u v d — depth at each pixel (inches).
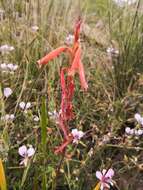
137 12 19.9
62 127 10.3
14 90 15.7
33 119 14.2
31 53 17.7
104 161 14.4
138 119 14.5
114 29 20.6
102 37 21.7
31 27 19.0
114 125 15.0
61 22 20.8
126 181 14.1
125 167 13.8
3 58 17.6
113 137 14.6
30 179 13.0
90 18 25.0
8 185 12.8
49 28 19.6
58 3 21.5
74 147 14.4
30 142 13.7
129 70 18.0
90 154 13.4
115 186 14.1
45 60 8.9
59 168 11.9
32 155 12.4
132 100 17.0
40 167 12.7
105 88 17.5
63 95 9.9
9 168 12.6
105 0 27.0
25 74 15.9
